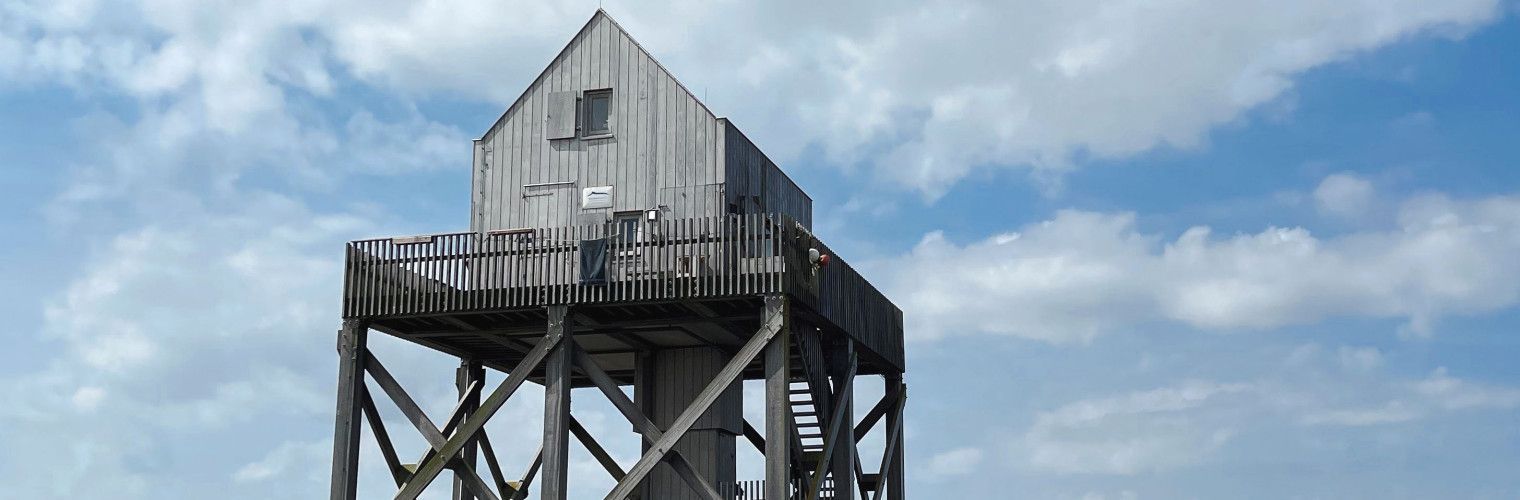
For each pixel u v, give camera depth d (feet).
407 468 85.05
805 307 81.30
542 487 77.61
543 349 79.92
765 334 76.48
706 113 88.43
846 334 91.76
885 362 104.88
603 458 100.73
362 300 84.02
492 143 92.17
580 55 91.91
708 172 87.40
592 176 89.61
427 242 83.41
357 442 82.84
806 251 81.82
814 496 83.30
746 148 92.99
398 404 82.84
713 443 93.35
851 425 92.73
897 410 107.96
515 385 80.23
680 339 92.58
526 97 92.32
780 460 75.05
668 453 77.71
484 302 81.41
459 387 99.35
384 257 84.23
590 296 79.41
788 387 76.07
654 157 88.74
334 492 81.10
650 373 95.86
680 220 85.66
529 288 80.74
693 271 78.38
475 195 91.50
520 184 90.99
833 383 91.35
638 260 80.33
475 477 81.46
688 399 94.58
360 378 83.51
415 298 82.79
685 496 92.73
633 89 90.33
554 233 83.97
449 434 85.61
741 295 77.25
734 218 78.95
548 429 78.54
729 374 76.18
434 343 94.02
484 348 97.14
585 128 90.68
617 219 88.43
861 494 102.63
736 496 76.69
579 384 111.24
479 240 82.43
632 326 84.07
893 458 107.65
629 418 78.54
